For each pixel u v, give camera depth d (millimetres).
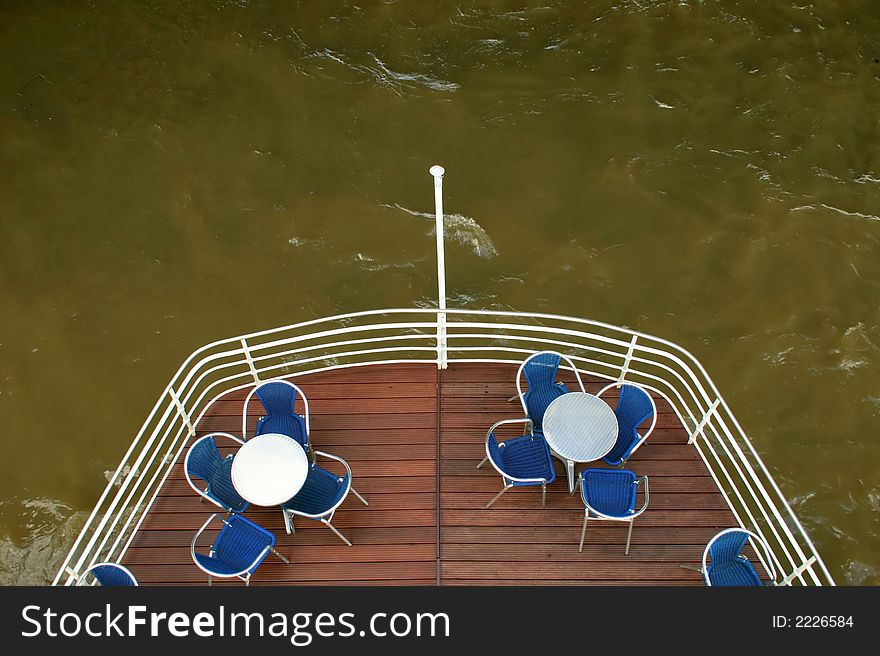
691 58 17734
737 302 14250
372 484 8164
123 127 16984
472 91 17391
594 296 14453
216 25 18688
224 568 6828
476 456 8398
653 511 7949
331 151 16562
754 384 13344
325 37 18469
